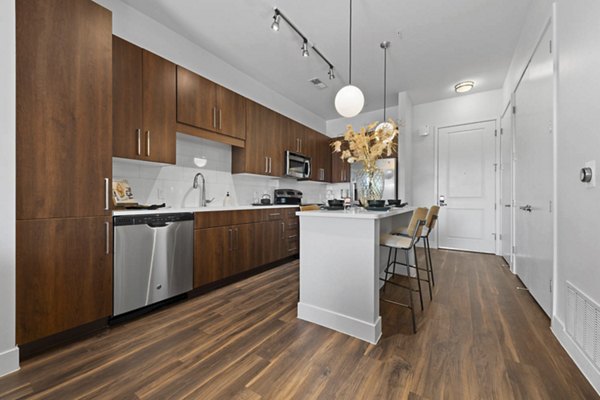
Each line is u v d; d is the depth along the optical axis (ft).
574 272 4.82
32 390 4.00
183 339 5.51
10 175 4.43
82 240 5.46
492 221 13.84
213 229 8.56
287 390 4.03
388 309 7.06
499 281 9.32
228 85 11.02
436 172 15.34
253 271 10.48
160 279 6.99
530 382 4.17
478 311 6.86
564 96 5.33
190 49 9.46
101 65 5.78
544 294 6.66
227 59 10.66
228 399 3.84
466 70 11.53
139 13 7.98
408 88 13.50
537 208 7.17
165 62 8.01
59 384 4.13
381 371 4.47
